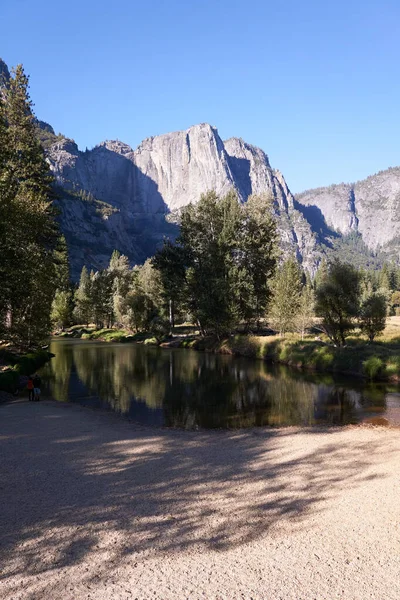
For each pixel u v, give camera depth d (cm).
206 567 715
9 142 3975
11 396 2486
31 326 3653
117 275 10475
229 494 1041
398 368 3003
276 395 2556
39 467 1230
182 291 6200
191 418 1991
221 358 4775
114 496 1020
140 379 3222
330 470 1230
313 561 738
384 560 745
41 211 3453
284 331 5538
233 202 5891
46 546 779
